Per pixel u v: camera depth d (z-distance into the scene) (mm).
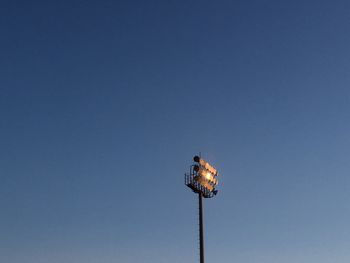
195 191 86812
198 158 86875
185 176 86688
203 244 85625
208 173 87812
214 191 89250
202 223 86188
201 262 85125
